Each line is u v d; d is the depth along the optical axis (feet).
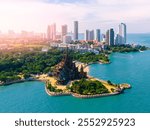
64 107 641.81
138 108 617.21
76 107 639.76
